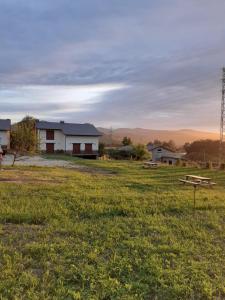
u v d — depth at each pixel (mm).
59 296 3857
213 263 4953
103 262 4891
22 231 6422
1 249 5270
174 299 3900
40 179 14766
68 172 19391
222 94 35844
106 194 10805
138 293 3984
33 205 8602
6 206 8320
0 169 19031
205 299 3934
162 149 68688
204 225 7316
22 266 4660
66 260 4918
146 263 4855
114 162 31469
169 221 7555
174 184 14859
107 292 3963
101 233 6344
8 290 3932
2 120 48750
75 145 52156
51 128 51000
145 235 6375
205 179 14766
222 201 10586
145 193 11555
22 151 25359
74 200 9500
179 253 5352
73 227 6707
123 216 8055
